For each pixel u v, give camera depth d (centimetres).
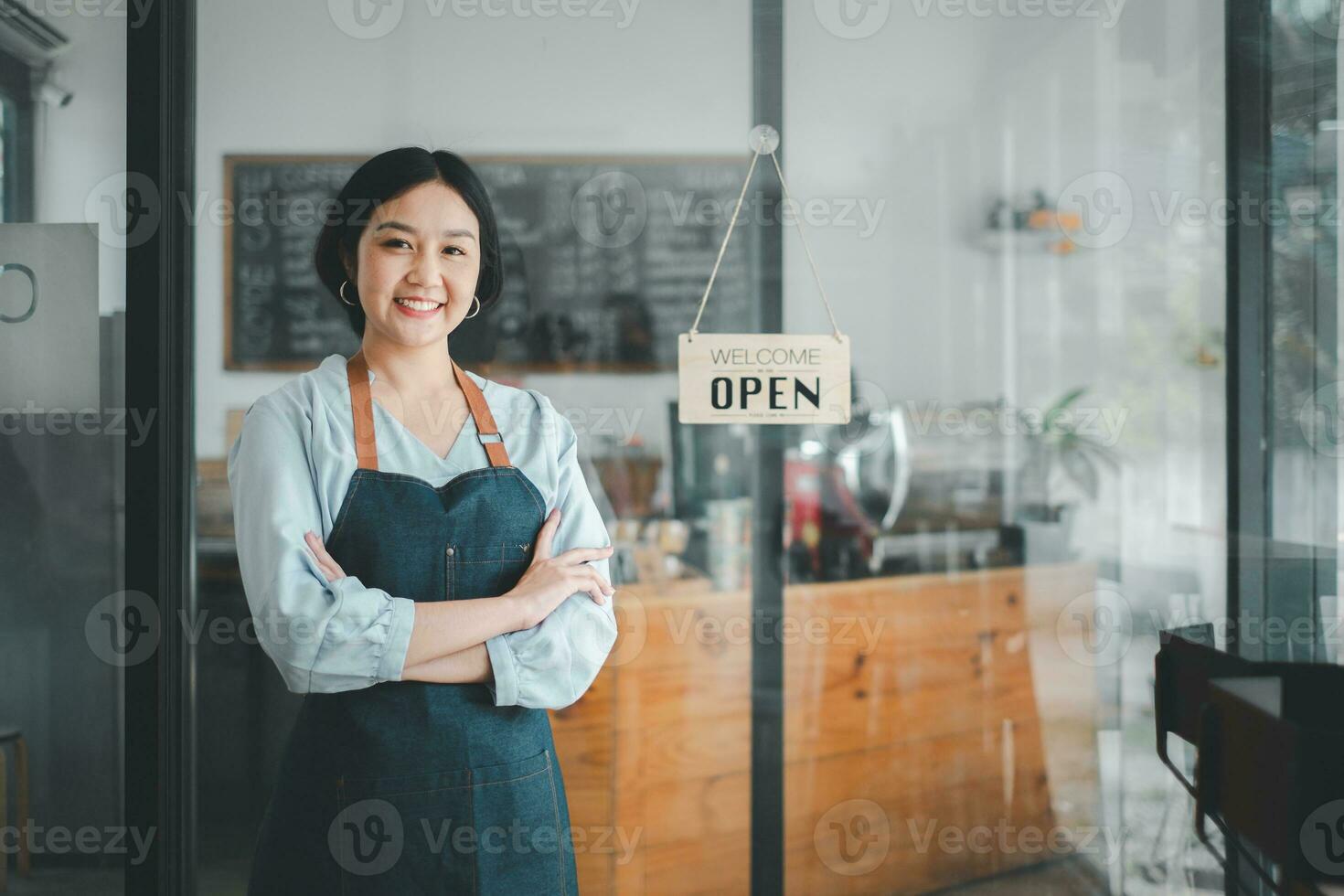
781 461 191
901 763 194
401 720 136
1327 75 196
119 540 183
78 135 182
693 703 188
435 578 140
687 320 190
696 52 190
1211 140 197
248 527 135
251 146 184
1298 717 183
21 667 183
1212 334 198
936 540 195
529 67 188
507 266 187
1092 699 197
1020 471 196
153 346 180
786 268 191
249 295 183
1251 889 193
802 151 191
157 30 180
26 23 181
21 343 183
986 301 195
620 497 188
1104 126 196
